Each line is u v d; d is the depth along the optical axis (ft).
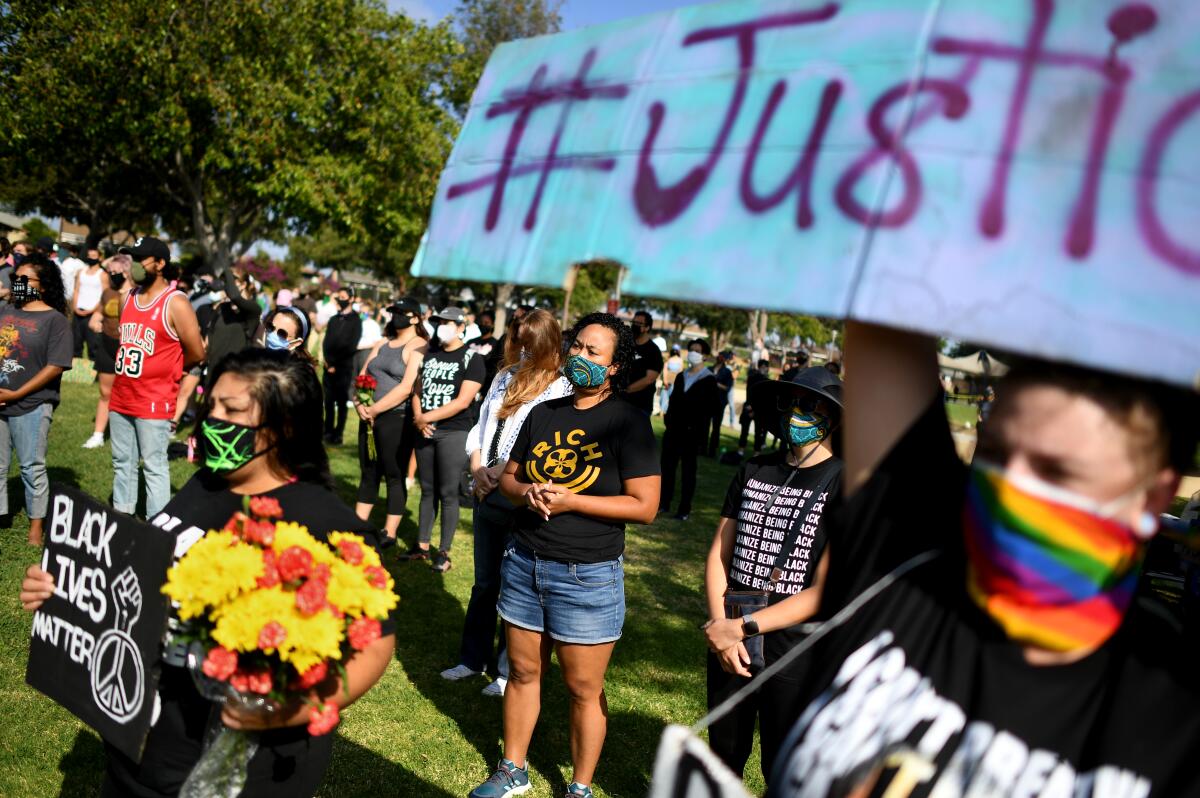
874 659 3.65
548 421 10.55
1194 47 2.74
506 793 10.78
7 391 15.78
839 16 3.42
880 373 4.01
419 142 73.56
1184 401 3.21
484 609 14.08
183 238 118.73
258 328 28.14
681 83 3.76
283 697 5.47
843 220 3.13
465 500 21.07
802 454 9.15
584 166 3.96
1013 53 3.00
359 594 5.59
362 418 20.47
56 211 111.65
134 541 6.03
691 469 27.96
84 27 62.75
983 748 3.30
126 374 16.53
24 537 16.99
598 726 10.49
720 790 3.60
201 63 64.03
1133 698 3.24
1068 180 2.82
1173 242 2.64
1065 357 2.70
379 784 11.00
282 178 67.00
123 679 5.96
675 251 3.51
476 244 4.31
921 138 3.06
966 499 3.53
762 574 8.93
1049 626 3.31
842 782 3.45
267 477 6.55
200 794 5.62
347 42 69.41
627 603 18.95
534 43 4.49
